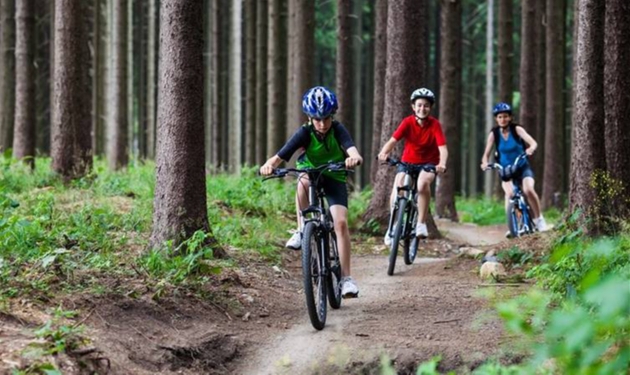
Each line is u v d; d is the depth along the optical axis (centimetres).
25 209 1291
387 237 1261
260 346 819
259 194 1717
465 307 963
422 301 1008
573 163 1223
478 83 5438
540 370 620
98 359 686
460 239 1847
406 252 1306
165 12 1048
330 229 902
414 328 868
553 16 2659
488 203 2973
